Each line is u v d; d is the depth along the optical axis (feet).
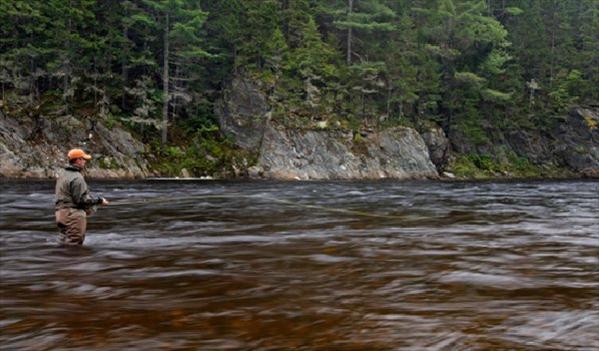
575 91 199.00
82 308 16.76
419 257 26.53
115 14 127.24
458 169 165.58
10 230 36.19
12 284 20.30
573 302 17.66
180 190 79.56
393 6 178.81
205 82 148.77
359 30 169.68
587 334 14.21
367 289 19.62
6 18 118.42
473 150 179.83
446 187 101.24
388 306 17.19
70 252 27.78
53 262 24.95
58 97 121.39
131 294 18.74
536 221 44.04
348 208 55.77
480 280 21.17
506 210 54.49
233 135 139.95
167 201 62.03
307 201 64.49
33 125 113.50
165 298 18.17
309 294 18.85
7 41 118.73
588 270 23.20
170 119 139.54
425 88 162.20
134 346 13.04
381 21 170.50
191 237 33.71
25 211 48.52
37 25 123.03
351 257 26.48
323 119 146.10
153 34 142.31
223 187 89.56
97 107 124.47
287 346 13.12
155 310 16.57
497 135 187.62
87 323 15.07
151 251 28.19
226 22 142.72
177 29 127.03
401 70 155.53
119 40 126.72
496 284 20.48
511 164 181.98
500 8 212.64
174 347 12.99
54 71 122.62
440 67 176.65
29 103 116.16
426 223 42.24
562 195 80.18
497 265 24.39
